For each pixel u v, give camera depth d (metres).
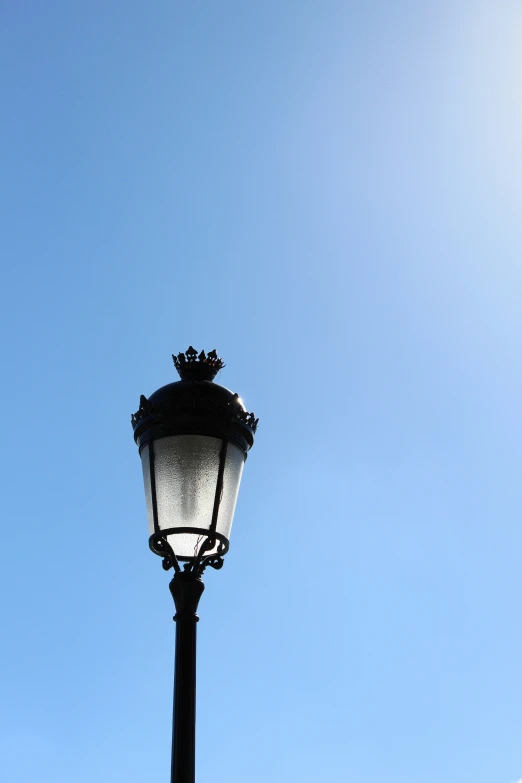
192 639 11.30
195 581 11.59
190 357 12.88
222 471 12.03
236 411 12.37
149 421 12.30
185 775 10.48
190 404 12.17
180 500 11.88
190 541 11.90
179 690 10.97
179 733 10.70
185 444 12.07
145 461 12.30
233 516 12.20
